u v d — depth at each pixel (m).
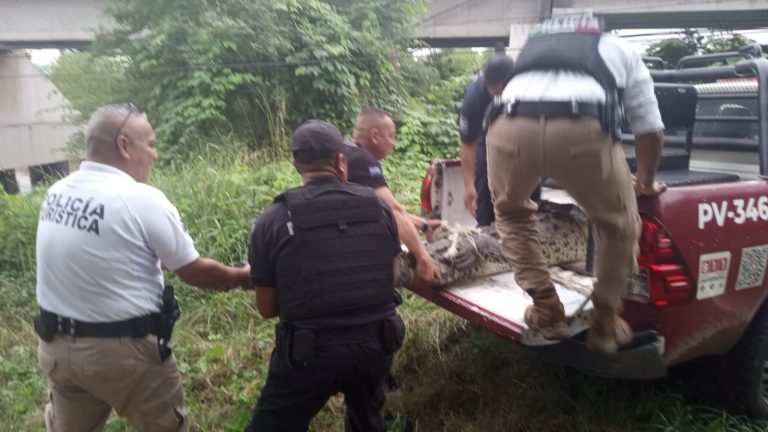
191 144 8.55
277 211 2.39
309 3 9.74
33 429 3.36
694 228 2.81
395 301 2.58
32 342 4.37
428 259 3.18
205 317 4.58
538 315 2.71
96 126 2.40
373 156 3.32
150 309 2.41
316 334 2.35
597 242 2.62
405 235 3.15
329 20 9.75
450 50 15.47
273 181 6.62
